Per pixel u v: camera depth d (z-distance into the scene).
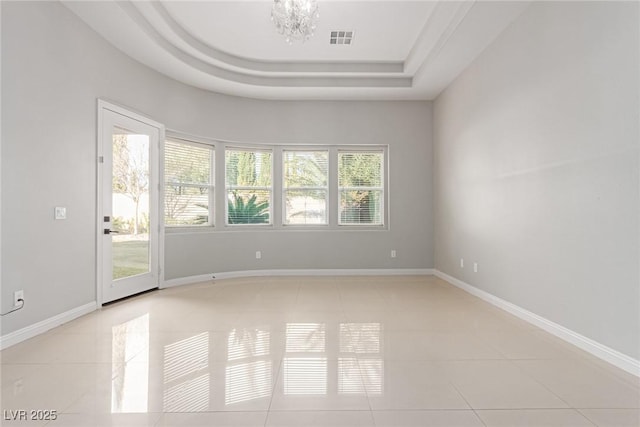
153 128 4.65
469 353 2.63
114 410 1.87
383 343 2.84
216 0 3.64
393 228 6.07
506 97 3.74
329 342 2.87
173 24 4.00
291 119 5.97
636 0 2.22
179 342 2.85
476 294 4.47
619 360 2.37
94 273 3.75
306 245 6.03
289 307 3.93
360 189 6.18
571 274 2.81
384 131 6.05
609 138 2.43
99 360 2.50
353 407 1.91
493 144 4.02
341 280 5.54
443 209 5.61
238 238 5.81
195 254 5.34
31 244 2.94
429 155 6.08
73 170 3.42
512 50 3.61
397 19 4.01
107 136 3.89
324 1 3.65
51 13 3.14
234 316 3.58
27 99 2.89
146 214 4.56
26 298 2.89
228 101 5.68
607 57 2.44
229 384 2.16
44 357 2.54
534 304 3.30
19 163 2.82
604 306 2.50
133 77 4.31
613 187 2.41
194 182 5.41
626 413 1.83
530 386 2.13
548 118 3.07
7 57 2.71
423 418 1.80
